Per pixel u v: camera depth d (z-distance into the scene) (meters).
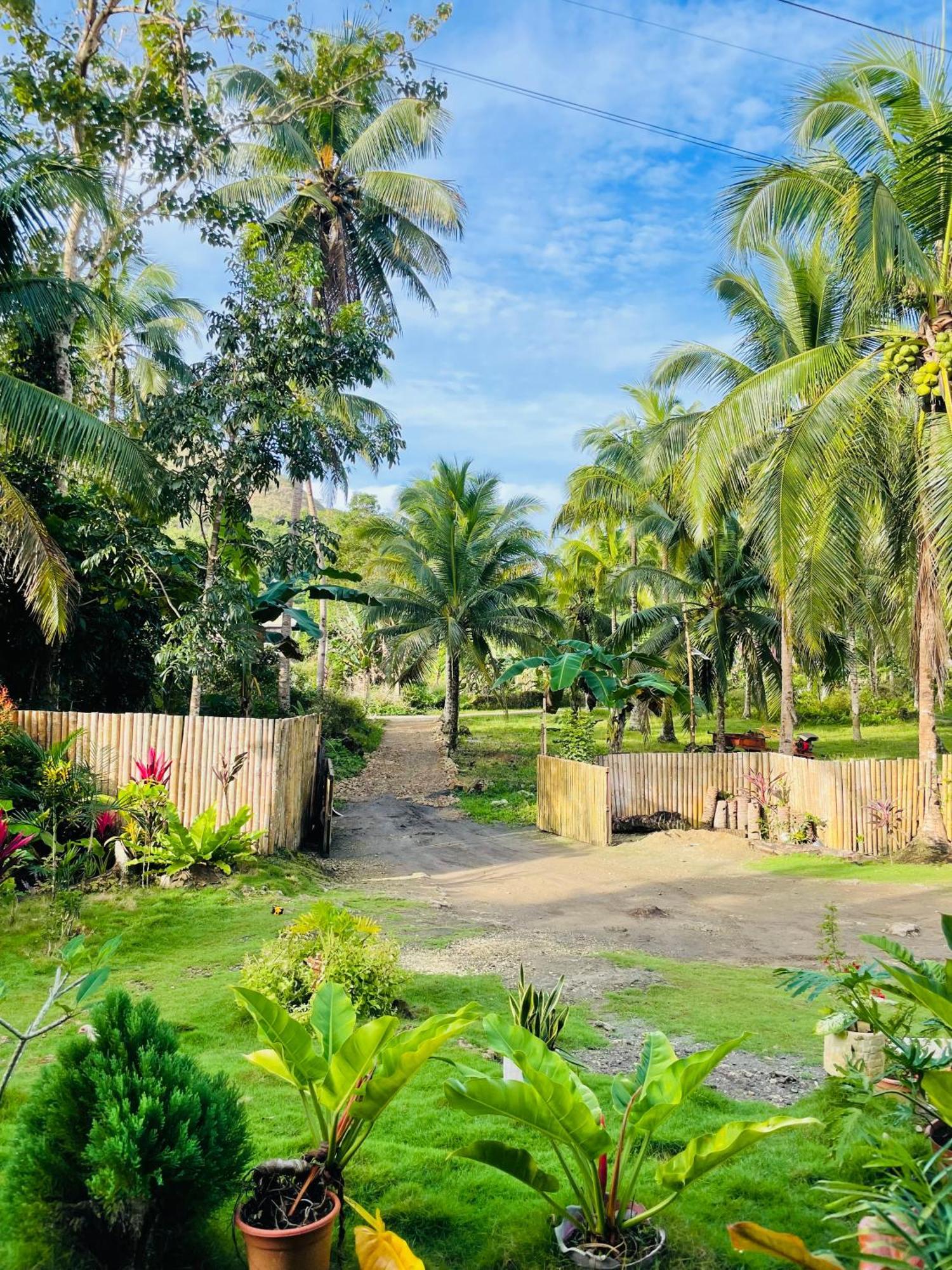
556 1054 3.75
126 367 26.91
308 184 23.62
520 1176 3.41
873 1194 2.70
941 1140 3.79
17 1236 3.03
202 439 14.57
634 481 25.67
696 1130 4.86
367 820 20.89
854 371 14.16
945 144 12.56
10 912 9.84
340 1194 3.47
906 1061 4.04
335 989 4.19
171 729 13.86
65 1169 3.05
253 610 15.60
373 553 36.12
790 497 14.62
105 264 18.11
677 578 24.09
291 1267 3.03
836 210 13.43
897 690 42.94
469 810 22.27
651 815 19.62
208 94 20.09
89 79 17.20
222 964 8.60
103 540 15.46
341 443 22.97
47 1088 3.18
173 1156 3.02
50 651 16.59
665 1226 3.67
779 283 18.52
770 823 18.64
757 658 26.66
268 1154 4.21
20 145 14.90
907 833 17.34
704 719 42.78
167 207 16.31
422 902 12.71
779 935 11.21
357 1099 3.51
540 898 13.56
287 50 16.73
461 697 47.59
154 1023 3.44
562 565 35.84
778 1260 3.44
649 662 18.98
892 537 17.38
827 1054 5.18
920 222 13.56
